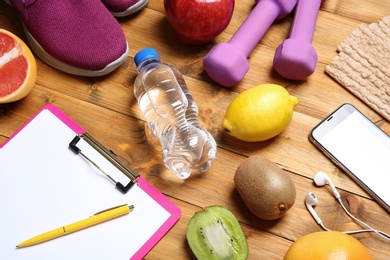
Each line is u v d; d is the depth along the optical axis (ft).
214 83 2.94
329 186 2.77
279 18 3.02
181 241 2.66
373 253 2.67
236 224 2.58
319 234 2.43
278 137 2.85
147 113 2.78
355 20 3.08
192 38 2.86
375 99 2.89
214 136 2.84
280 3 2.88
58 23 2.82
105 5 2.99
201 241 2.56
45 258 2.57
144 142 2.82
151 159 2.79
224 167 2.79
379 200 2.71
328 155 2.79
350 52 2.97
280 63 2.81
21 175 2.69
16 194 2.66
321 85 2.95
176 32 2.93
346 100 2.93
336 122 2.82
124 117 2.86
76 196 2.67
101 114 2.86
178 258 2.64
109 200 2.67
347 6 3.09
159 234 2.64
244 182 2.52
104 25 2.87
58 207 2.65
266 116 2.60
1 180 2.67
